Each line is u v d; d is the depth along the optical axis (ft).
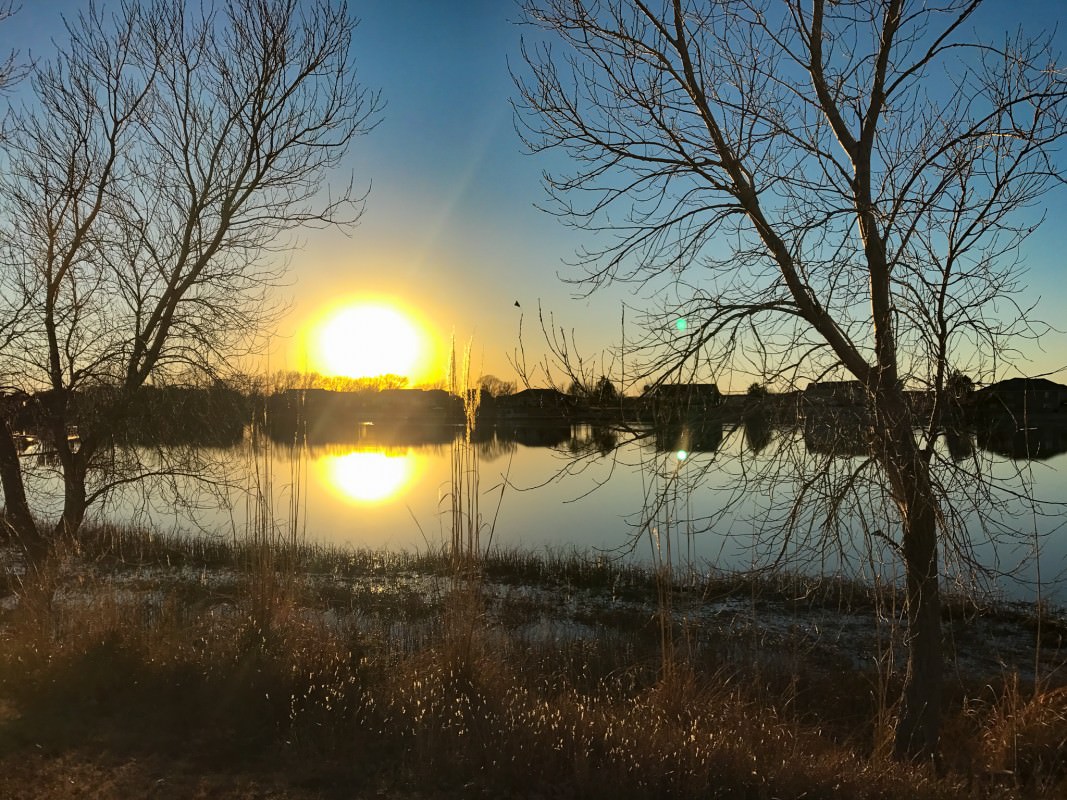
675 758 16.39
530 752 16.53
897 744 22.29
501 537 78.33
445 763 16.40
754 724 20.71
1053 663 39.29
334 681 20.97
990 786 19.42
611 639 40.78
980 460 19.49
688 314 20.59
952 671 38.24
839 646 41.50
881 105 21.72
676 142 21.86
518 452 141.28
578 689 26.94
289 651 23.07
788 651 38.86
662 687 23.44
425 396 270.05
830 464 19.34
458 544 25.49
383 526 86.28
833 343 20.90
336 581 55.83
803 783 16.11
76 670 21.45
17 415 34.71
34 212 32.45
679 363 19.84
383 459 172.45
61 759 16.58
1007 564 37.29
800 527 19.57
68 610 26.18
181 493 34.45
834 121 22.12
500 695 21.13
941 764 21.61
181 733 18.16
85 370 32.86
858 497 19.12
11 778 15.58
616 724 18.49
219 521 65.31
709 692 23.84
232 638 24.07
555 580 58.59
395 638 35.99
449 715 18.99
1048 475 68.80
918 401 20.34
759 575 20.85
